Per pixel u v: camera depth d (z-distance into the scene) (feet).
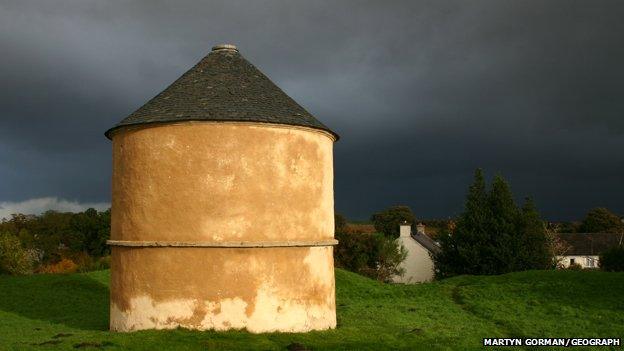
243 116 46.98
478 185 149.69
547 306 69.15
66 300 78.54
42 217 231.71
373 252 173.99
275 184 47.73
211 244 45.80
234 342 42.09
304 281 48.62
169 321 46.11
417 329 53.83
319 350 41.57
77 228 211.20
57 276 96.99
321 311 50.34
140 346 40.98
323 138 52.31
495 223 143.95
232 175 46.70
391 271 175.11
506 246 142.31
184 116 46.78
